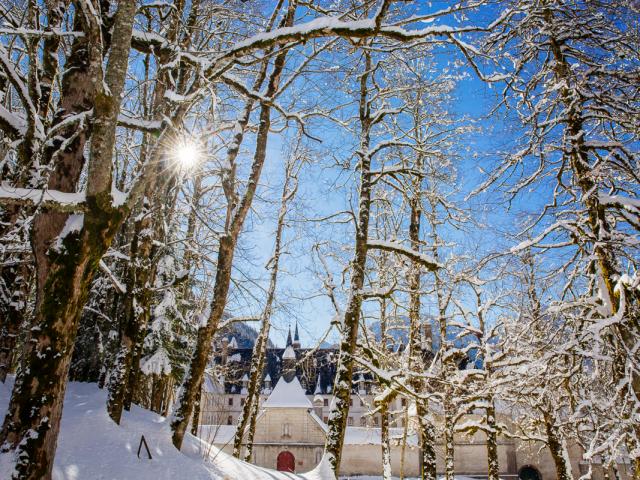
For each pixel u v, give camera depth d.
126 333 11.37
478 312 17.50
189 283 20.77
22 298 12.41
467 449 47.44
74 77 8.34
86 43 8.48
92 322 18.34
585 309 10.80
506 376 13.50
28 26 9.60
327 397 73.06
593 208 10.34
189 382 10.89
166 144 8.21
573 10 10.27
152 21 12.83
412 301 17.08
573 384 12.05
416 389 16.20
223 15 12.52
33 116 7.55
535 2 10.04
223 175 11.71
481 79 8.56
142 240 11.99
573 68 10.88
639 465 8.90
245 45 7.95
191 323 21.56
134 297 11.66
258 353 17.28
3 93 10.92
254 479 10.99
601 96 10.20
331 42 11.27
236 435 16.39
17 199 6.15
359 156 15.68
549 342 10.52
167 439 10.46
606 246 9.83
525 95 11.04
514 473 46.19
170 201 15.69
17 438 5.68
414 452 46.56
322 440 52.56
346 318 13.34
